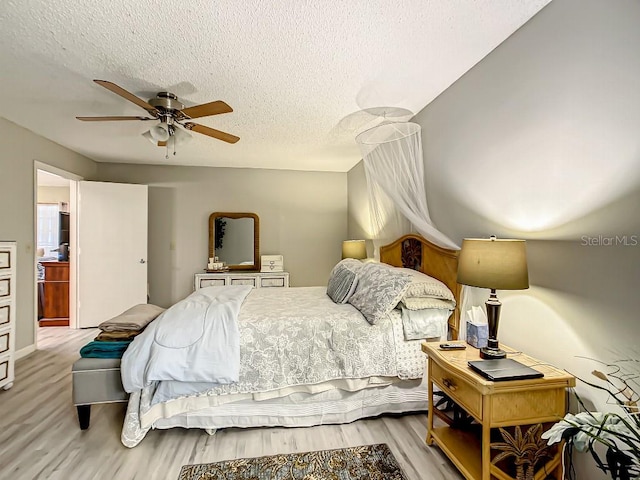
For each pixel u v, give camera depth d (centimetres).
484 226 224
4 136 333
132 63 224
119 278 490
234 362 211
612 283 144
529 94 186
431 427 204
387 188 295
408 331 233
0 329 271
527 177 188
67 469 184
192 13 175
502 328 210
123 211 491
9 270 281
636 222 135
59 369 324
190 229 535
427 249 282
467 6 172
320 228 570
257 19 180
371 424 229
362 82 252
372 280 264
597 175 150
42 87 261
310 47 206
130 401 207
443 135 268
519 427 158
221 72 236
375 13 176
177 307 248
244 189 549
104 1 166
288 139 391
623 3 139
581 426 117
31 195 372
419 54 216
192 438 214
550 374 158
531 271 187
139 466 187
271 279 519
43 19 180
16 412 243
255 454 198
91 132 374
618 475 110
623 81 139
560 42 167
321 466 187
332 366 225
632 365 136
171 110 259
